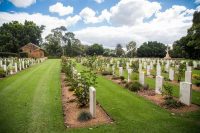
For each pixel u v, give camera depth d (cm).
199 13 3919
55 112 854
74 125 717
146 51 8419
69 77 1554
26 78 1850
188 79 1355
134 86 1267
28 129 682
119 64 2884
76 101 987
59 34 10744
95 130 667
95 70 2438
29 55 7894
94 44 8512
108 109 891
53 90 1293
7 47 7988
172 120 738
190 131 644
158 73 1909
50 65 3600
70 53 9288
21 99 1070
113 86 1433
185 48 5344
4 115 820
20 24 9481
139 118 770
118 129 670
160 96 1093
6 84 1527
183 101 927
